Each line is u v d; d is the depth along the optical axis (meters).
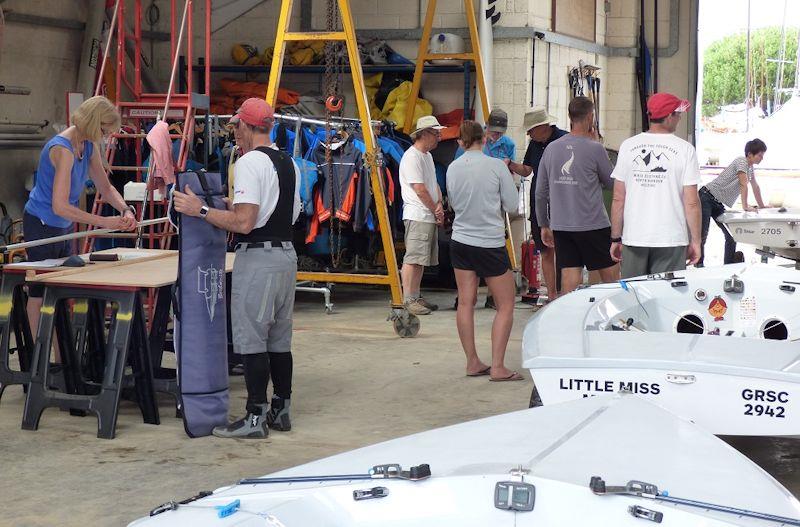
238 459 4.53
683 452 2.20
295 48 11.28
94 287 4.90
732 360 3.42
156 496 4.02
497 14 10.54
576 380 3.46
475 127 6.01
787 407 3.25
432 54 10.38
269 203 4.70
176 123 8.26
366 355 6.91
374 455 2.27
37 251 5.61
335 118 8.73
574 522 1.91
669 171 5.38
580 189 6.16
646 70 13.05
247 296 4.75
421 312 8.66
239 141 4.94
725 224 9.90
